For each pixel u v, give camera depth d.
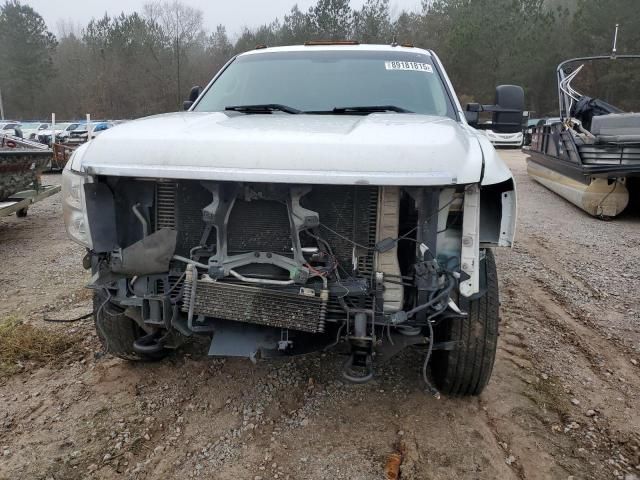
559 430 2.99
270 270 2.71
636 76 35.19
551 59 38.84
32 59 56.78
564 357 3.82
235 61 4.38
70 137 22.78
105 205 2.77
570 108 10.08
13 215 9.22
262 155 2.46
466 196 2.51
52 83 58.84
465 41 38.72
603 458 2.77
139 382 3.44
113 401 3.23
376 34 42.81
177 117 3.21
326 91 3.81
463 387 3.10
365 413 3.12
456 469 2.67
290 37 42.84
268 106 3.61
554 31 39.84
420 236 2.59
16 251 6.82
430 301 2.55
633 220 8.54
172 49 43.50
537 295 5.04
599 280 5.49
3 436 2.92
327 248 2.65
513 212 2.62
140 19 47.72
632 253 6.55
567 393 3.36
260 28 46.53
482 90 39.81
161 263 2.75
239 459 2.73
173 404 3.20
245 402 3.23
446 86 3.89
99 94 47.50
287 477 2.61
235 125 2.87
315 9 42.34
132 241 2.87
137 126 2.90
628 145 8.11
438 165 2.39
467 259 2.54
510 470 2.67
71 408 3.17
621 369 3.68
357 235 2.63
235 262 2.70
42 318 4.47
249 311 2.62
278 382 3.44
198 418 3.07
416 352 3.77
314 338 2.73
